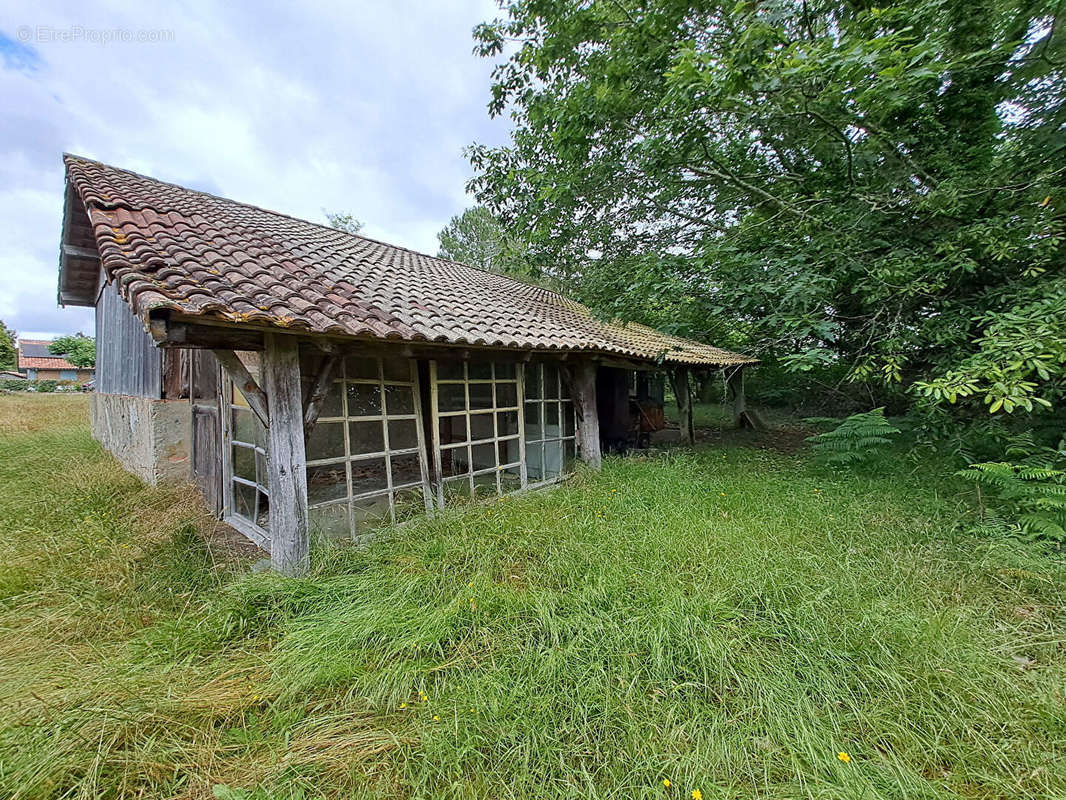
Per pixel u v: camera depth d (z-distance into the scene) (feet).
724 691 7.12
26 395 72.84
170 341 8.96
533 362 20.10
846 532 12.80
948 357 16.40
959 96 16.55
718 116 17.04
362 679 7.44
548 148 20.88
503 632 8.59
